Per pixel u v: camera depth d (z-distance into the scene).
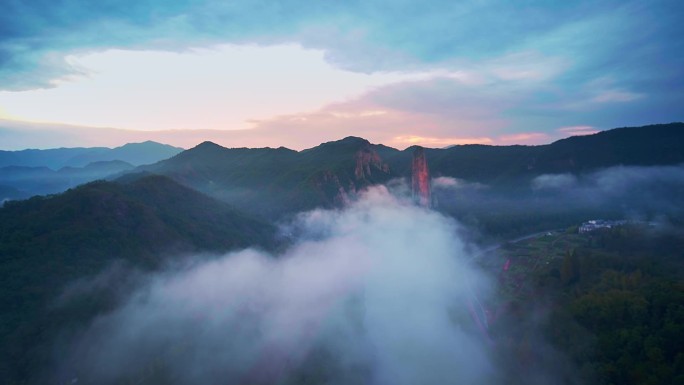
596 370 100.25
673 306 107.94
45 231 134.38
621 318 113.12
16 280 113.75
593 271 148.62
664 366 92.25
